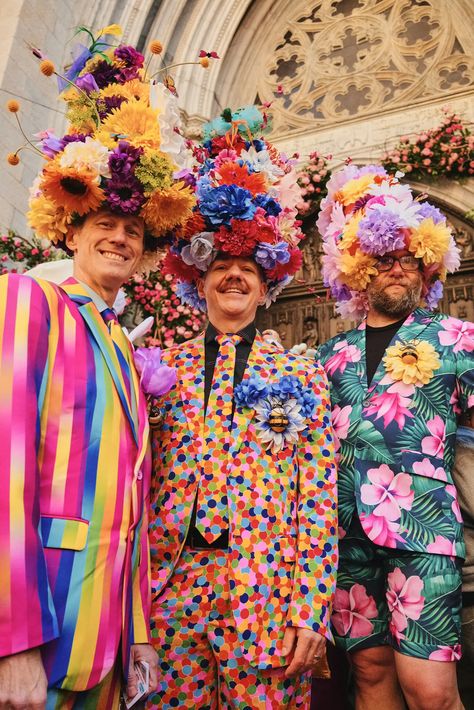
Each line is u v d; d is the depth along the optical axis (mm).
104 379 1300
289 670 1466
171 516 1613
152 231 1725
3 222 5273
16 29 5637
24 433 1066
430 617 1750
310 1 6859
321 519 1637
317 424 1754
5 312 1174
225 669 1501
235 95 6711
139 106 1652
